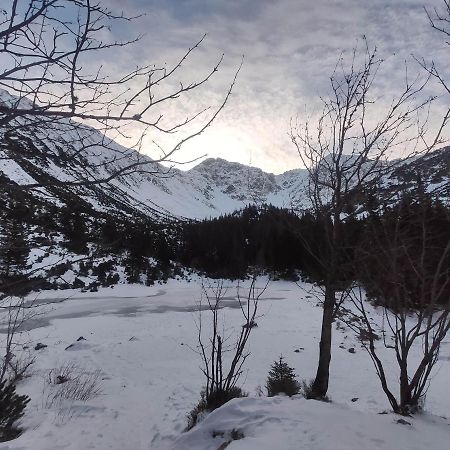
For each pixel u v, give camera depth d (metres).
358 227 6.30
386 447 3.92
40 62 2.00
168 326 19.67
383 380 5.65
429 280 5.42
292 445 3.99
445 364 12.84
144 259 41.28
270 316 22.78
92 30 2.00
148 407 8.34
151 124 2.10
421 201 4.93
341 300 6.93
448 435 4.45
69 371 11.36
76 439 6.55
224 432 4.88
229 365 12.70
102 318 21.67
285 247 44.47
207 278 43.38
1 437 6.60
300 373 11.92
